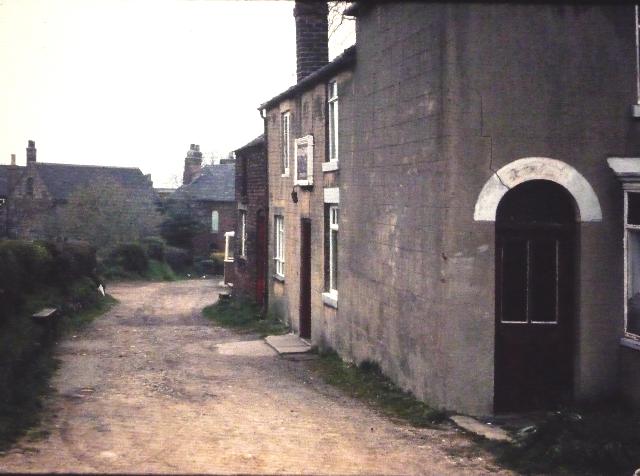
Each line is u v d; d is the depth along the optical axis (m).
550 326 10.13
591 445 7.82
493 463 7.84
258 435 8.63
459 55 9.59
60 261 20.61
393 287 11.74
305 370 13.92
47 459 7.17
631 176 9.62
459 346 9.74
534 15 9.69
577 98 9.83
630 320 10.05
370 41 12.66
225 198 53.81
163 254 43.41
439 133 9.87
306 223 17.75
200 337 18.39
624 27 9.90
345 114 14.23
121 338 17.61
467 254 9.71
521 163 9.75
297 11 18.34
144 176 54.38
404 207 11.22
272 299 21.11
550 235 10.09
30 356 12.04
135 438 8.20
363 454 8.00
